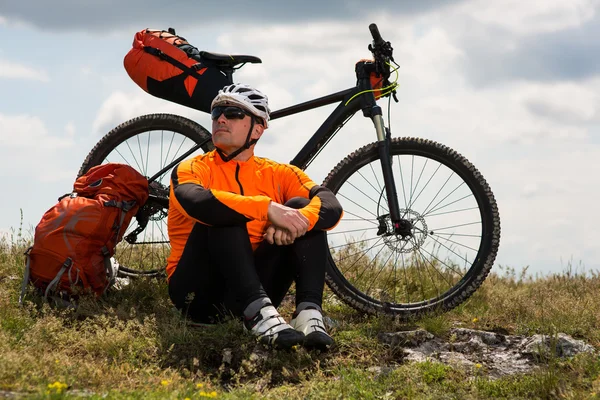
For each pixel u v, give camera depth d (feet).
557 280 20.03
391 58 15.43
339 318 14.99
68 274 14.10
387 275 17.67
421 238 15.25
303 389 11.05
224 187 13.26
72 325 13.30
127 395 9.77
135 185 15.14
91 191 14.93
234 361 12.08
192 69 15.67
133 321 12.85
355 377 11.51
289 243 12.35
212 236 12.35
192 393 10.10
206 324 13.43
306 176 13.75
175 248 13.55
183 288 13.10
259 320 12.04
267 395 10.59
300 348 12.15
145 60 15.89
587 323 14.58
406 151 15.56
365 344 13.19
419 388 11.37
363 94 15.48
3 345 11.32
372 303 15.15
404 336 13.53
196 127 16.72
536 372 11.80
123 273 16.97
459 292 15.19
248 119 13.16
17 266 16.20
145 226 16.31
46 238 14.19
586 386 11.46
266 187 13.51
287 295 16.37
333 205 12.83
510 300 15.99
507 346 13.64
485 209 15.19
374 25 15.26
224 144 13.17
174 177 12.90
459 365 12.16
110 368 11.21
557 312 14.90
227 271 12.28
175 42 15.98
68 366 10.78
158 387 10.43
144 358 11.92
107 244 14.67
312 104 15.67
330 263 15.24
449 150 15.38
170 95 15.97
